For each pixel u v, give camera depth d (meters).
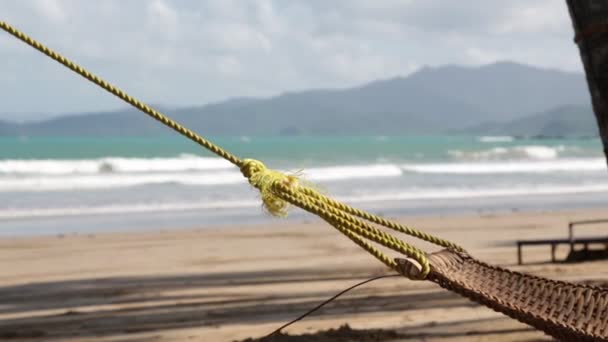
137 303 10.68
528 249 16.67
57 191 33.06
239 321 8.95
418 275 4.04
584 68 5.59
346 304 9.73
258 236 20.08
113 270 14.73
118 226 23.14
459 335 7.59
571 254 14.26
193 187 34.97
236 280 12.84
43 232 21.89
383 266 14.27
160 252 17.39
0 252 17.55
